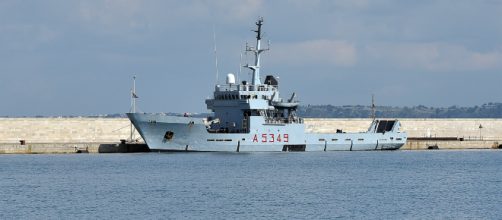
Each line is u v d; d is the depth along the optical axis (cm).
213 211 18975
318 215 18612
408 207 19812
